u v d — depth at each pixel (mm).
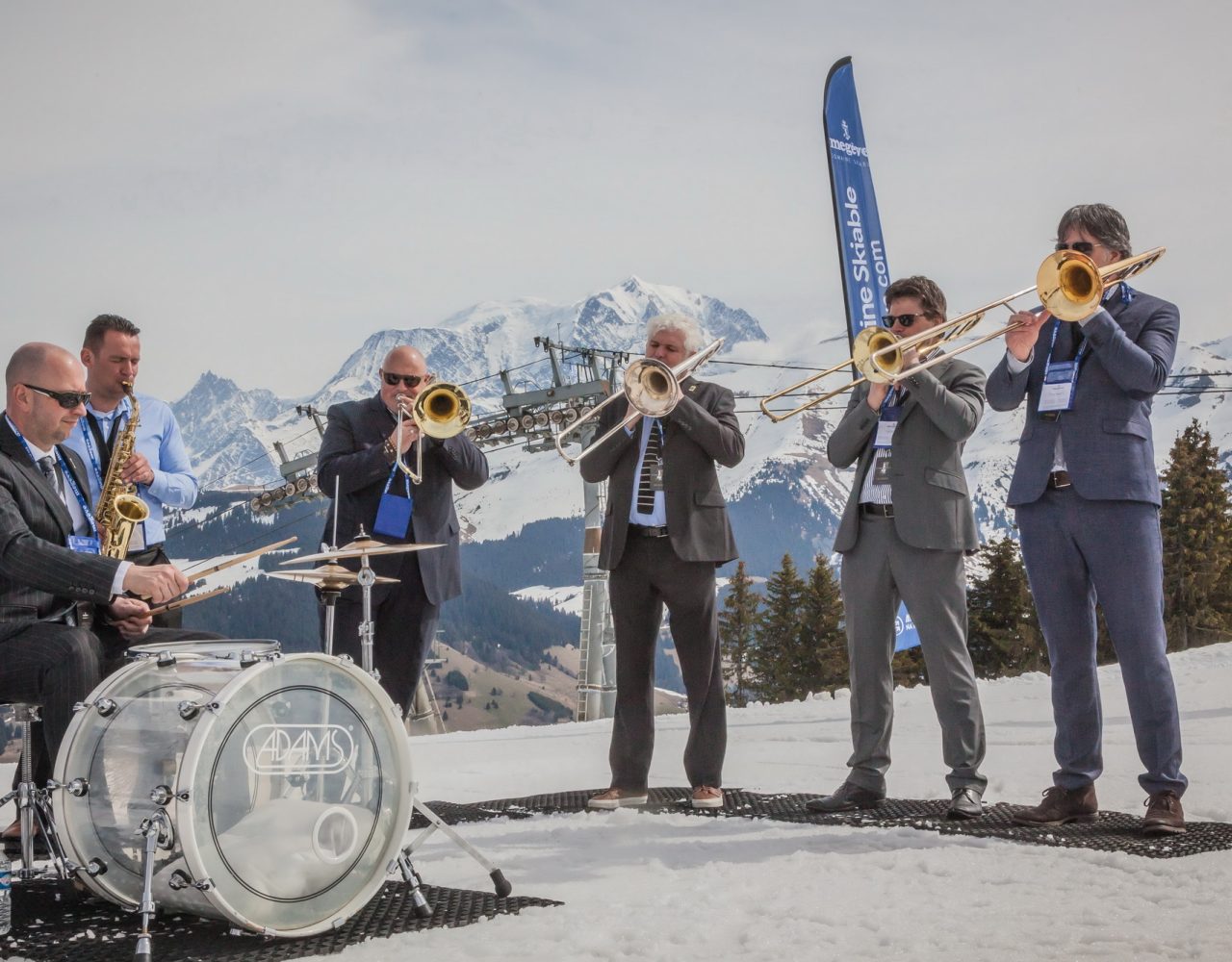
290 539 4445
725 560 5816
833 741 8562
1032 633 53031
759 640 63531
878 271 14461
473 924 3652
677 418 5703
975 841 4691
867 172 14508
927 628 5422
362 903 3680
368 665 4453
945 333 5516
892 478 5523
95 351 5953
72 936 3615
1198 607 55438
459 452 6422
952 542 5371
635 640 5895
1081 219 5188
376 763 3723
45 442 4910
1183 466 56219
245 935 3572
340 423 6559
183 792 3340
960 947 3289
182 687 3574
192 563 5531
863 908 3721
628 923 3627
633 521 5848
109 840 3674
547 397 26391
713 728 5797
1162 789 4816
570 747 9156
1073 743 5125
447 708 155625
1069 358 5230
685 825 5258
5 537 4285
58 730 4262
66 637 4316
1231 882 3945
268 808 3520
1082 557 5152
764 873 4242
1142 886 3930
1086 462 5051
